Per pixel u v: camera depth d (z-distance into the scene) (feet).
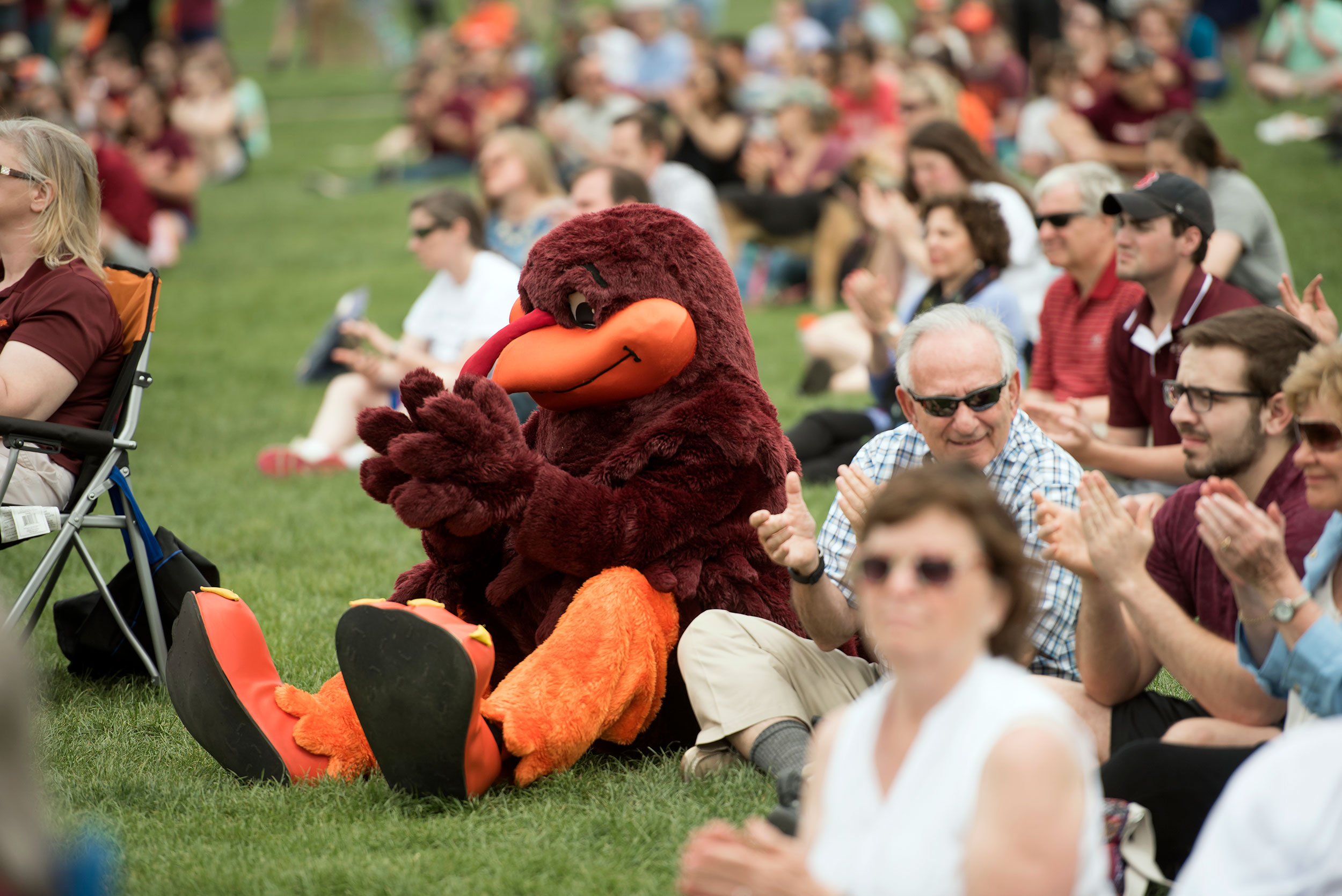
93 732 32.83
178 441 66.74
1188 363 25.02
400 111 208.44
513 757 28.60
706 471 29.19
